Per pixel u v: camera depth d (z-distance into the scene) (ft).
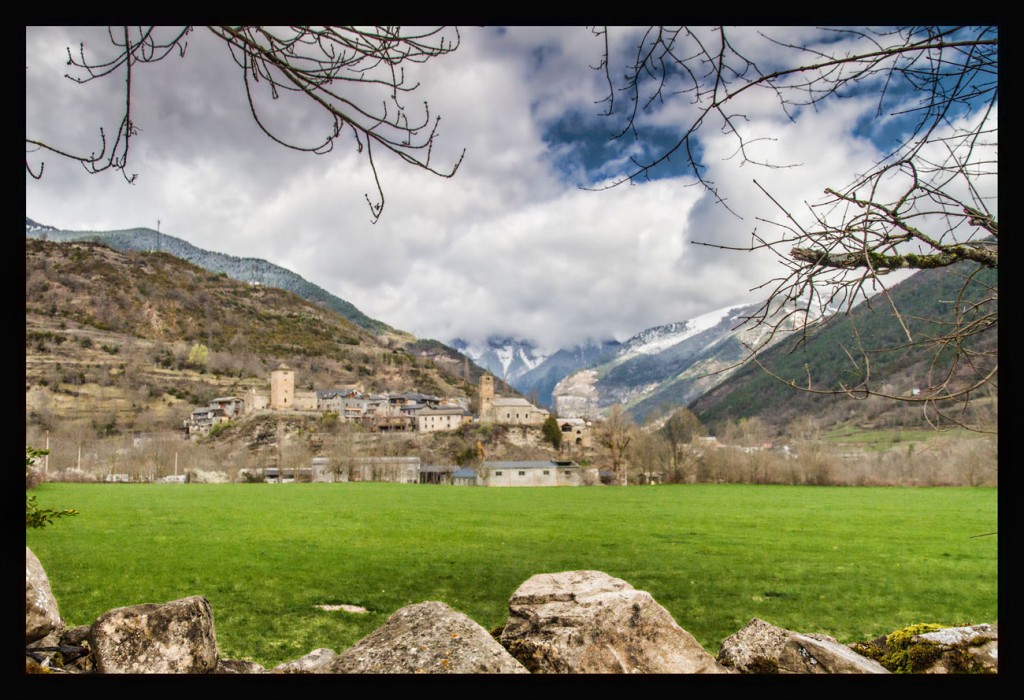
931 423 10.37
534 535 120.47
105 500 167.94
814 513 159.53
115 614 15.05
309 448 388.57
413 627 14.99
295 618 57.88
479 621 57.88
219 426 427.33
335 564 86.28
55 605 16.01
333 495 208.44
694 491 232.12
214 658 15.47
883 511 162.40
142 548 94.89
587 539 115.65
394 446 406.21
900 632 18.12
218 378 567.59
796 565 89.97
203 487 230.07
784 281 10.27
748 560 94.02
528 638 15.42
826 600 68.95
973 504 176.76
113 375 488.44
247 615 58.70
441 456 401.08
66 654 15.25
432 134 10.75
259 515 144.77
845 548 106.01
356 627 54.90
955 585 77.10
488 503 190.90
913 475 229.66
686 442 287.89
